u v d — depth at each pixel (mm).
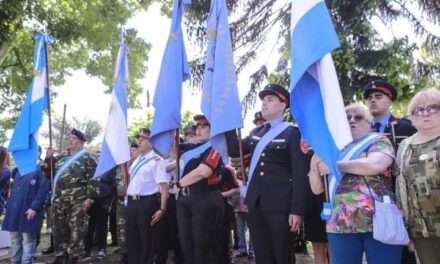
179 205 4699
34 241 6047
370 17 10195
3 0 11656
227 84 4184
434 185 2912
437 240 2961
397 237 2896
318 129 3188
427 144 3008
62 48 16641
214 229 4555
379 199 2979
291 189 3746
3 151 6668
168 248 5812
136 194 5297
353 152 3145
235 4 11664
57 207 6039
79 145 6270
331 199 3129
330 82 3105
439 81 11117
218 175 4613
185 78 4840
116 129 5438
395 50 10070
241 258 7172
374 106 4152
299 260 6723
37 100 6156
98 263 6820
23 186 6074
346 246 3039
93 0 15219
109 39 16078
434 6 10664
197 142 4902
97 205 7422
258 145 3957
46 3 14016
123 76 5645
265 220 3793
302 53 3180
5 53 13359
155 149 4641
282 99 3998
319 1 3223
